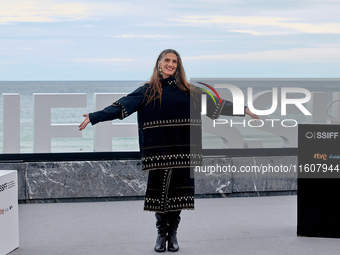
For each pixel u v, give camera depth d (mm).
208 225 5324
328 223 4855
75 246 4598
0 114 39656
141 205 6230
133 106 4281
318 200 4855
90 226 5289
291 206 6176
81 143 28031
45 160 6379
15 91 66438
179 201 4340
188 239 4828
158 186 4328
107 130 6504
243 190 6637
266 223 5406
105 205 6234
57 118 36750
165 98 4305
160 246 4426
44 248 4535
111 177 6422
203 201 6434
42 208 6078
